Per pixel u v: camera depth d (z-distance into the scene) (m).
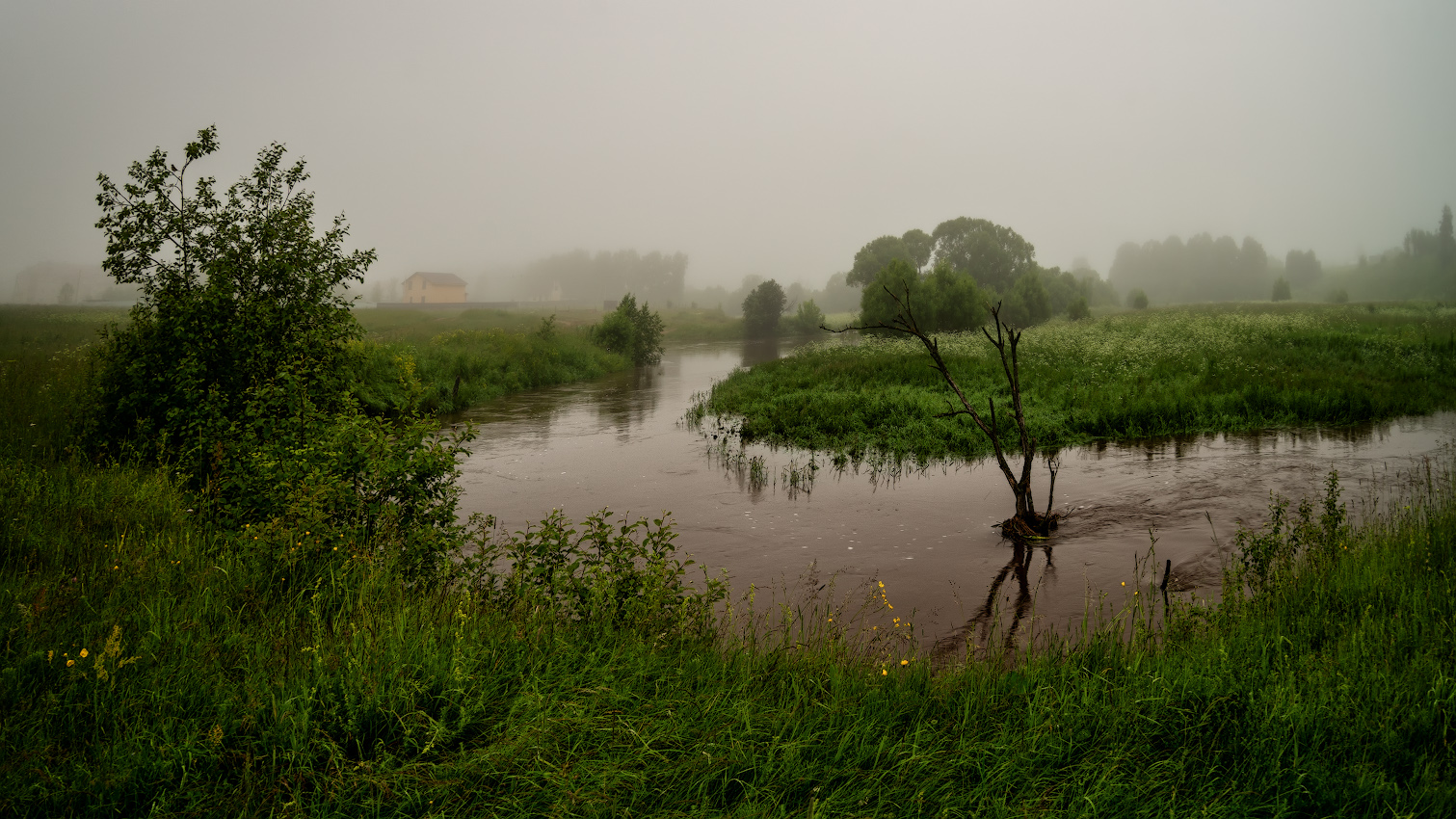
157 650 4.10
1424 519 7.36
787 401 18.23
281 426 7.38
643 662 4.20
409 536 6.01
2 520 5.96
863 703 3.89
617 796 3.09
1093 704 3.84
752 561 7.81
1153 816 3.05
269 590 5.09
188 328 9.07
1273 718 3.59
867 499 10.34
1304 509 7.34
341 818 2.91
